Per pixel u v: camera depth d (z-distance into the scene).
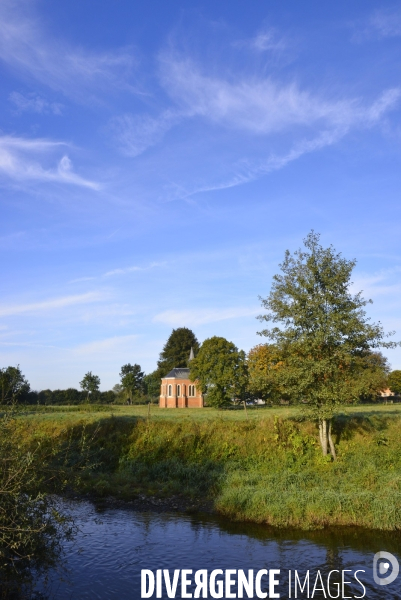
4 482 11.08
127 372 117.19
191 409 77.00
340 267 26.56
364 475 24.16
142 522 19.25
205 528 18.44
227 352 76.62
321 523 18.55
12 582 12.05
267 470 27.45
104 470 29.06
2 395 12.25
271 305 27.12
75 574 13.80
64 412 50.53
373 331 25.75
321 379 26.83
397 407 61.50
